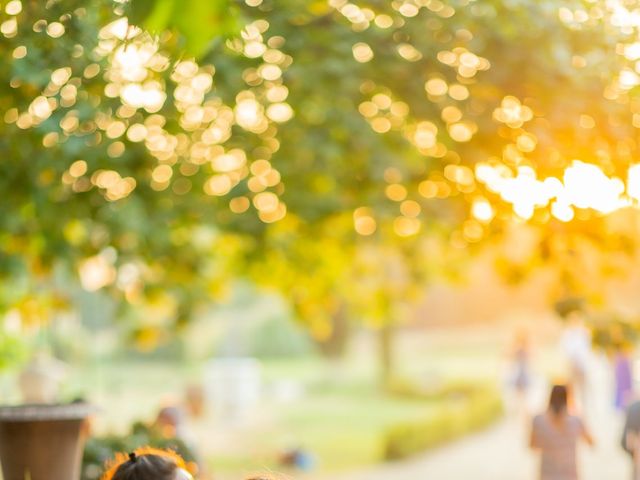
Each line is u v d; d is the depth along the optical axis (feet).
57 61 24.50
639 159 30.66
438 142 38.60
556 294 33.30
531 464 67.41
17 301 44.62
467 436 84.53
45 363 64.28
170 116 33.65
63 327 100.68
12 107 27.43
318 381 151.94
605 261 34.04
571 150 30.96
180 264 44.16
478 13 29.45
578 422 38.34
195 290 47.52
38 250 38.86
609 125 30.50
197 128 38.86
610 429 80.89
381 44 32.17
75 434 31.78
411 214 43.96
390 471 65.92
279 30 30.48
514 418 96.68
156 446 36.37
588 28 28.89
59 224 37.76
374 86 36.94
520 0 28.25
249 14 29.55
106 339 175.52
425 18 30.81
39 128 28.63
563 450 38.04
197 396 107.45
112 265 41.39
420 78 33.53
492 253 37.88
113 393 121.49
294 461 68.64
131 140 34.68
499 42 30.35
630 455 39.63
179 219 41.86
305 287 51.34
